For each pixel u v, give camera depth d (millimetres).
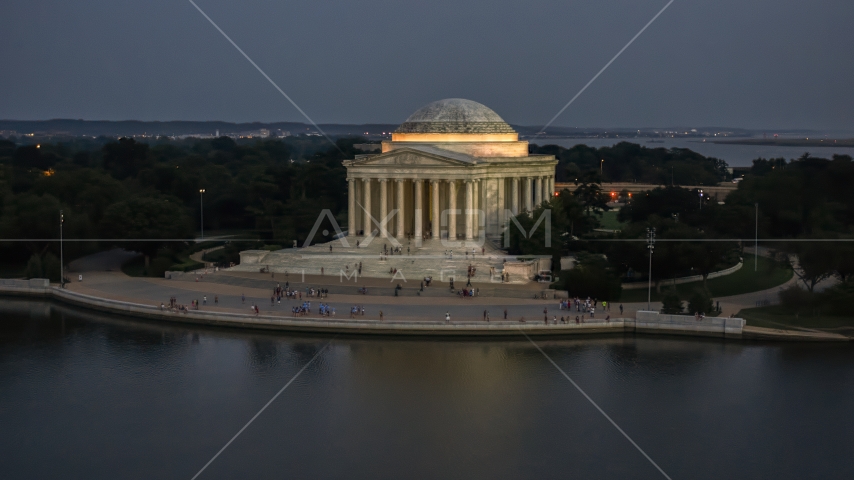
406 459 133250
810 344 187500
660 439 141000
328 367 173500
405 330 192125
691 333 193250
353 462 132125
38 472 129125
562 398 157500
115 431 143875
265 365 174875
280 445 138250
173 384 164750
